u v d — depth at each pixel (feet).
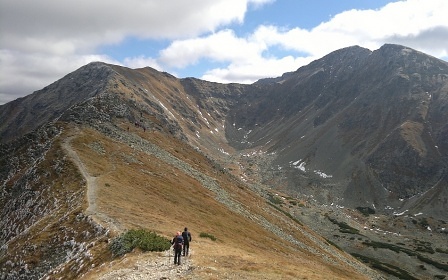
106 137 362.74
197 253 122.83
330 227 626.64
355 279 242.78
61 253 139.64
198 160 489.67
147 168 309.22
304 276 110.93
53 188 220.84
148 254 116.16
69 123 376.07
